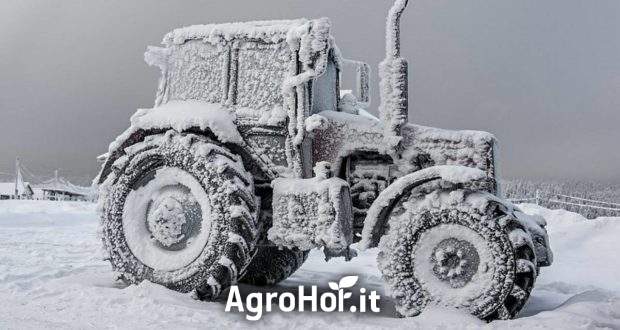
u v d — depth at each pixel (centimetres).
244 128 535
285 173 521
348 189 496
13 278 616
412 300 458
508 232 444
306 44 515
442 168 462
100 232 546
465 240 452
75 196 3516
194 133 532
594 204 2008
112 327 392
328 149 530
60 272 657
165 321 414
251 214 503
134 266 527
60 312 436
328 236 473
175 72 581
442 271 455
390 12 515
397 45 512
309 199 488
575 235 1252
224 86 550
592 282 783
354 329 416
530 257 443
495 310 439
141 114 557
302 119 516
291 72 530
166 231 521
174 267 512
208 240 504
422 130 511
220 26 561
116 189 543
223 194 503
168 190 532
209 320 430
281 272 653
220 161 507
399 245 465
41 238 1141
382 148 511
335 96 602
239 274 505
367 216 476
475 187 452
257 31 543
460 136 501
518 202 1964
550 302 592
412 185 470
